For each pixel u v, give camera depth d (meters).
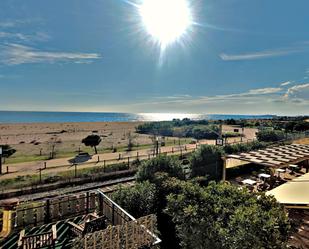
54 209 8.16
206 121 61.91
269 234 4.46
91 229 6.88
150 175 10.64
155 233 6.48
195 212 5.48
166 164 11.33
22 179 14.80
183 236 5.79
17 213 7.51
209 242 5.13
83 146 32.94
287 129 43.47
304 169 17.08
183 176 11.71
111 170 17.16
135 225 6.00
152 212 8.13
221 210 5.59
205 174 14.66
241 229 4.62
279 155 13.37
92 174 15.93
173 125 53.88
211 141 35.00
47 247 6.30
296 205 6.64
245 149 20.05
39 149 29.92
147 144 33.22
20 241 6.04
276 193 7.52
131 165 18.39
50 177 15.05
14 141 38.91
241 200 5.91
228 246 4.77
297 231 7.68
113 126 80.44
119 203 8.10
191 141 34.62
